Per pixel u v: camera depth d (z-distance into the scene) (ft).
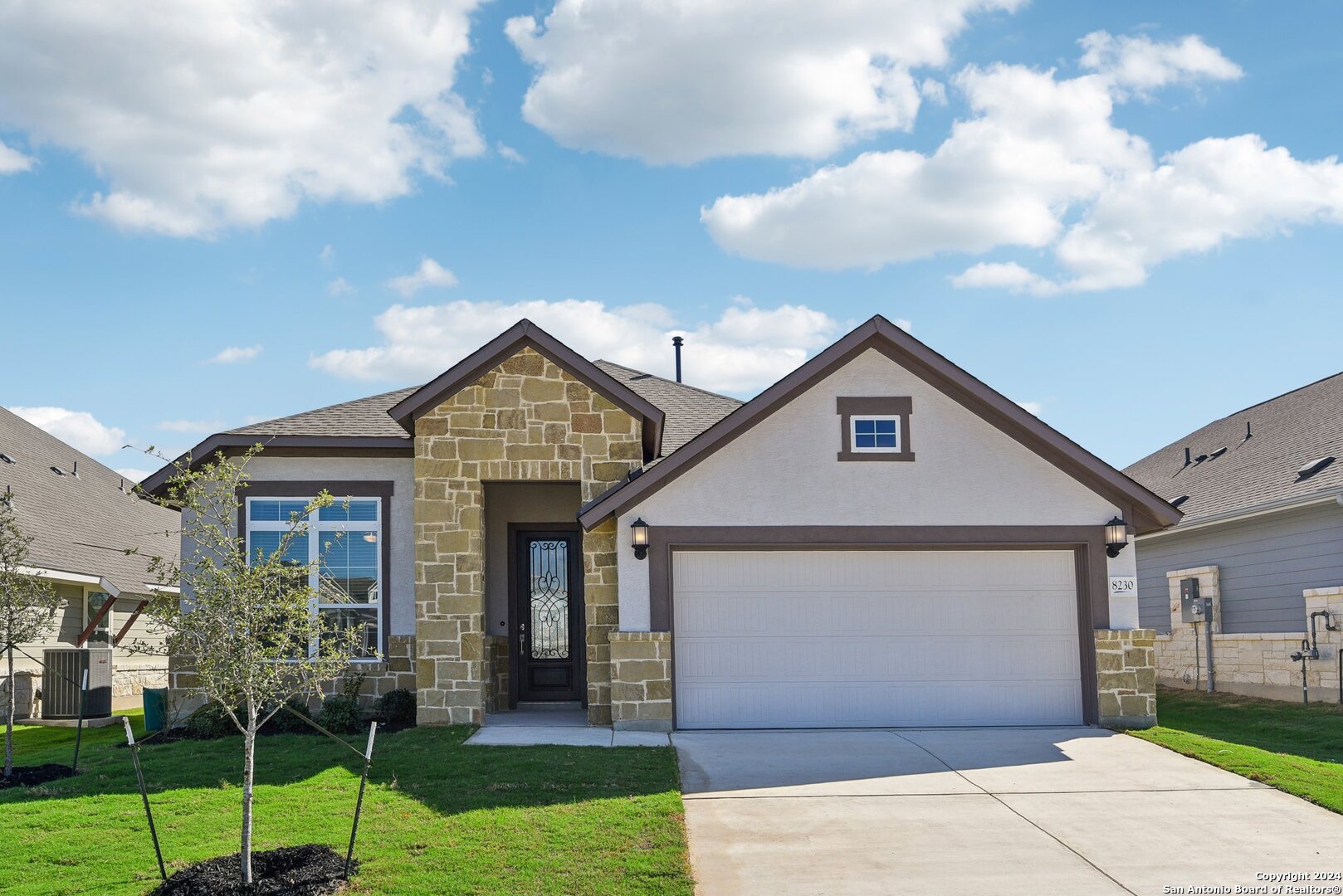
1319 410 68.59
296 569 27.14
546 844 28.09
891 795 34.14
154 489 49.90
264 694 26.32
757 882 25.94
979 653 47.19
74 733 51.75
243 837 25.12
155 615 26.27
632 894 24.63
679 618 46.70
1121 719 46.03
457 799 32.42
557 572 57.06
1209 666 64.90
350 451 51.03
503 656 55.31
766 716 46.39
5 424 79.20
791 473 46.83
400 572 50.70
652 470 45.83
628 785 34.40
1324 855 27.96
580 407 49.11
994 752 40.55
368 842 28.30
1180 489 76.07
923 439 47.24
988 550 47.60
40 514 66.64
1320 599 55.01
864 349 47.55
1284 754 41.81
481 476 48.49
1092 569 47.03
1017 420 46.62
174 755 40.27
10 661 37.76
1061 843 29.07
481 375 49.14
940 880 26.08
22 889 24.93
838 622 47.09
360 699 49.80
